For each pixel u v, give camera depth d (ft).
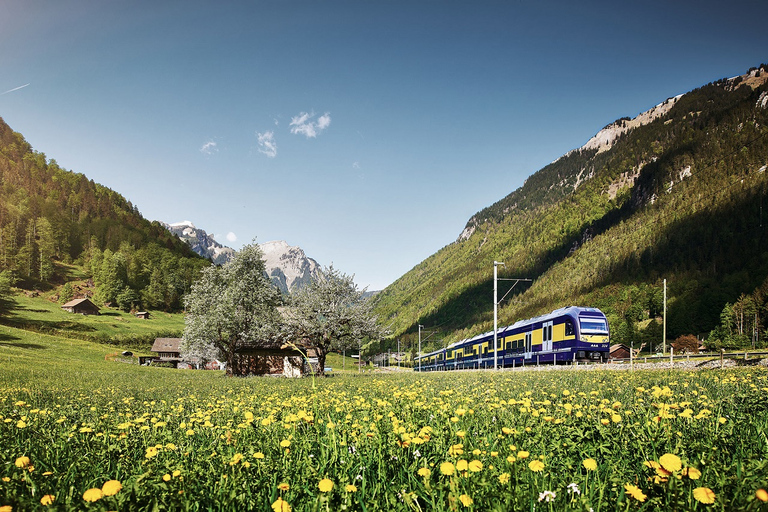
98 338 401.49
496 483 9.32
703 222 545.03
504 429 13.37
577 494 8.92
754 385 27.04
